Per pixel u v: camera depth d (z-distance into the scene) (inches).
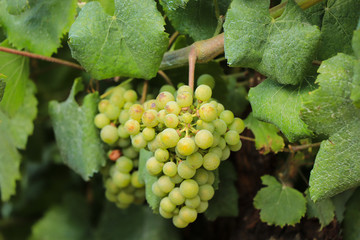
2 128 28.9
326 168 20.9
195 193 21.7
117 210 37.2
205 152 21.8
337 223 26.9
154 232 35.1
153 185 23.1
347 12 22.5
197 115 21.3
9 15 26.0
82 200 44.2
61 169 44.6
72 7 25.4
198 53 23.5
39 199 45.2
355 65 19.4
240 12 21.3
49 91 36.2
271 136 25.3
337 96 20.1
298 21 21.2
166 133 20.8
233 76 29.4
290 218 25.6
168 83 27.1
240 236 29.4
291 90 22.1
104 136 25.4
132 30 23.1
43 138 39.8
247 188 29.0
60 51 31.6
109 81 29.7
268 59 21.5
